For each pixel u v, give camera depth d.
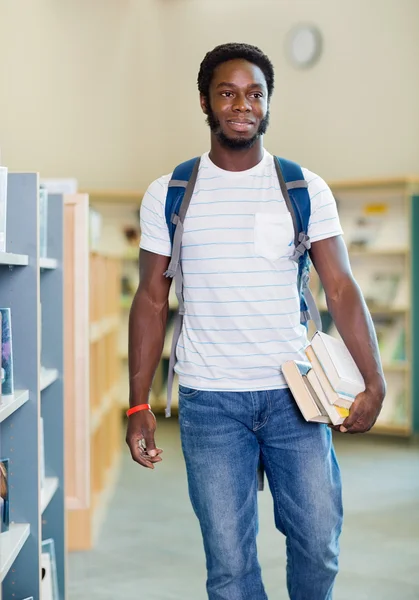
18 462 2.27
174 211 1.92
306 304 2.01
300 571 2.00
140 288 2.01
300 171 1.93
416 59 7.21
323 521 1.94
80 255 3.01
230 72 1.87
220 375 1.90
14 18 7.71
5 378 2.16
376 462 5.46
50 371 2.73
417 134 7.23
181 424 1.98
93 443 4.13
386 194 6.73
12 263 2.07
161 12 7.78
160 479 4.98
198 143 7.76
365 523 3.98
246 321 1.89
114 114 7.80
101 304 4.28
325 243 1.93
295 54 7.54
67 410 3.02
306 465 1.93
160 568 3.35
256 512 1.99
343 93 7.44
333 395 1.84
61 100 7.77
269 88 1.94
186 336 1.95
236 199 1.90
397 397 6.49
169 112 7.82
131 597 3.01
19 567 2.27
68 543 3.61
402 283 6.61
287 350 1.92
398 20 7.25
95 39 7.77
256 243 1.87
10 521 2.27
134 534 3.84
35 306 2.27
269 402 1.91
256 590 1.95
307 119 7.57
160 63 7.80
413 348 6.38
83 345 3.02
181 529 3.93
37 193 2.28
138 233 7.32
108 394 4.75
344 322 1.90
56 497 2.78
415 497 4.52
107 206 7.34
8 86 7.72
